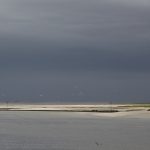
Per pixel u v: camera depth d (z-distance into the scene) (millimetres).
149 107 190250
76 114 161750
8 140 82375
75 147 73812
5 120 134000
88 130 101438
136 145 76062
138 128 105312
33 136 89250
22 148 72438
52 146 74875
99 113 161875
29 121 129500
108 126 111062
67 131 99750
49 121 129000
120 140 82312
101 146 75188
